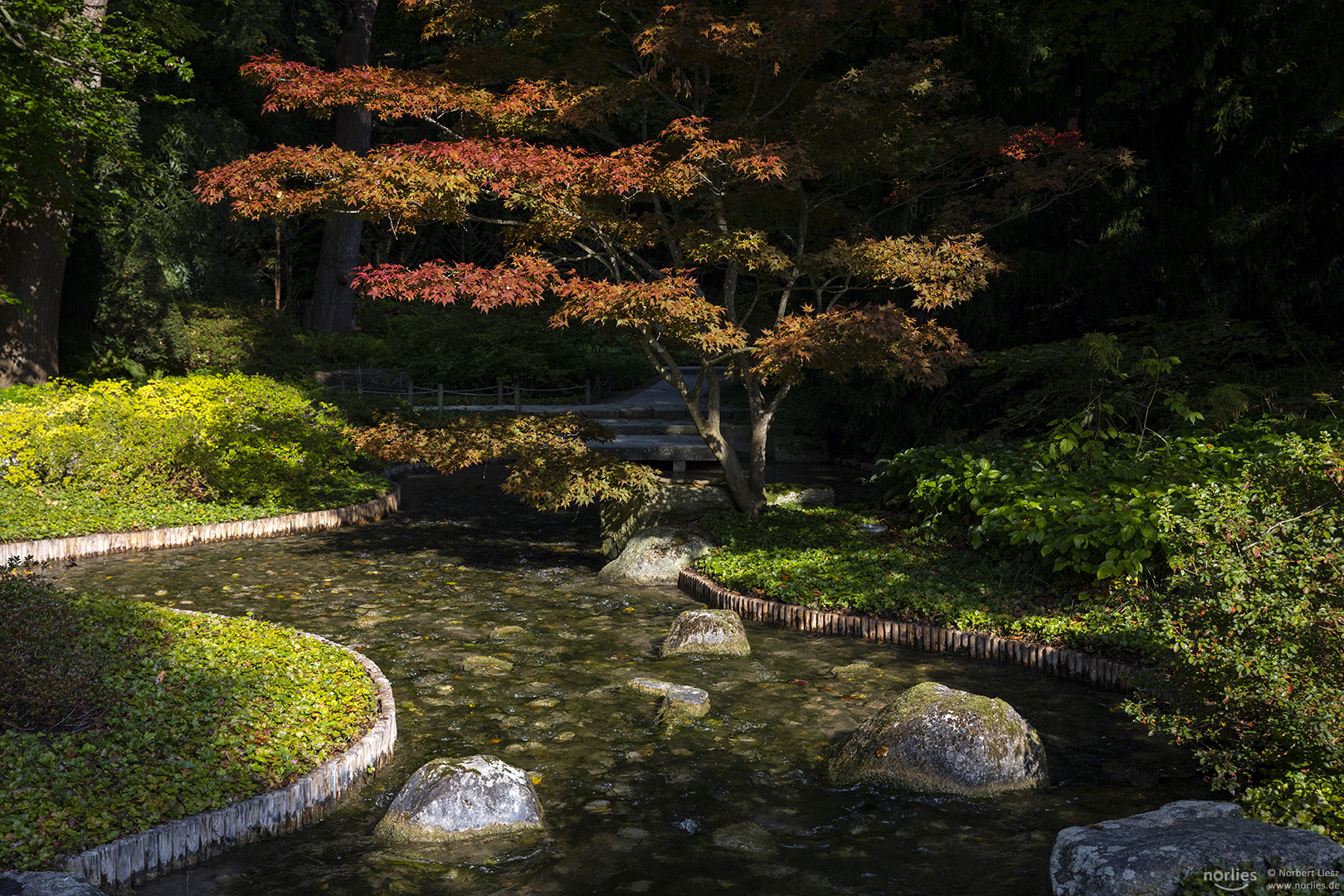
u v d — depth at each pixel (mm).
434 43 31234
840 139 10125
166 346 22312
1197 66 12992
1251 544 4742
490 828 4531
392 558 10812
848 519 11766
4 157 15477
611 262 10234
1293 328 13031
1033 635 7305
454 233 41188
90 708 5105
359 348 28516
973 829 4605
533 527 12969
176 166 25188
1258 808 4172
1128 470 9094
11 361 18047
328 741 5078
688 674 6926
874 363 9172
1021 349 12250
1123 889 3477
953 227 10891
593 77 10469
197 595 8883
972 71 14602
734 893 4027
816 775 5266
